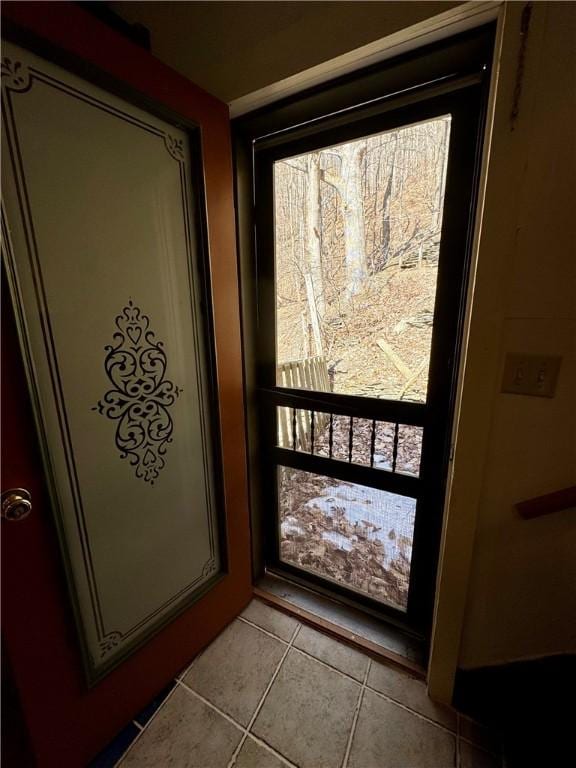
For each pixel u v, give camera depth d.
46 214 0.76
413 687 1.20
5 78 0.67
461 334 1.04
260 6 0.96
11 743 0.89
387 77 0.96
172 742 1.06
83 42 0.76
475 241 0.90
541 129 0.73
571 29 0.67
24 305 0.74
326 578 1.59
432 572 1.31
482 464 0.93
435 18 0.80
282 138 1.23
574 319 0.79
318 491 1.65
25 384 0.76
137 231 0.95
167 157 0.99
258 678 1.24
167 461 1.12
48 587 0.86
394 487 1.32
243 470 1.44
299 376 1.45
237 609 1.50
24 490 0.78
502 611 1.04
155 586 1.14
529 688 1.05
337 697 1.18
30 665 0.84
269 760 1.02
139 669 1.11
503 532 0.97
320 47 0.93
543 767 0.93
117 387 0.95
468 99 0.95
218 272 1.18
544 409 0.86
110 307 0.91
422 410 1.19
